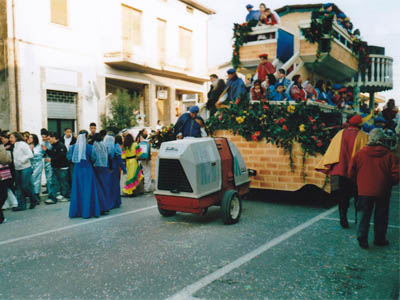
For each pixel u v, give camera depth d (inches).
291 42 497.7
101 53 682.8
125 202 361.7
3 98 554.9
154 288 153.5
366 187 201.0
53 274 171.8
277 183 321.4
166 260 186.5
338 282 157.1
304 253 194.4
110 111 687.7
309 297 143.1
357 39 553.9
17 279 167.0
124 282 160.4
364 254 192.7
